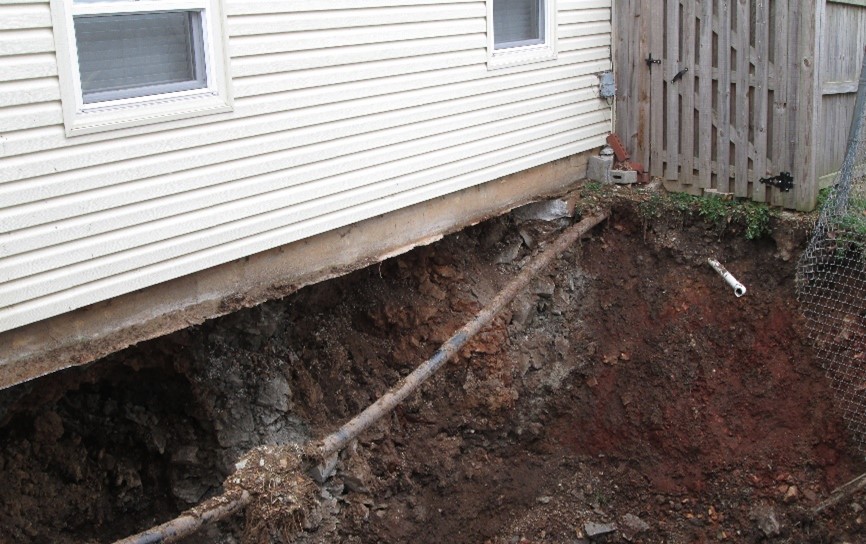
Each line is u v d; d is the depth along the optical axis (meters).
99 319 5.98
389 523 7.93
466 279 9.09
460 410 8.60
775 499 8.39
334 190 7.25
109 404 7.22
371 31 7.30
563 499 9.02
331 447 6.45
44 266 5.52
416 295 8.75
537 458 9.16
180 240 6.23
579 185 10.21
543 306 9.54
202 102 6.18
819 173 9.27
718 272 9.12
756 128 9.25
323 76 6.98
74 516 7.00
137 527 7.33
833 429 8.30
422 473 8.29
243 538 6.71
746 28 9.14
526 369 9.06
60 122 5.48
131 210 5.92
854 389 8.26
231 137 6.42
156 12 5.91
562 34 9.51
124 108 5.78
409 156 7.89
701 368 8.92
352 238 7.64
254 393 7.55
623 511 8.95
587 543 8.77
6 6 5.15
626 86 10.27
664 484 8.83
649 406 9.02
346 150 7.29
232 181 6.48
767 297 8.89
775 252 9.04
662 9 9.80
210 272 6.59
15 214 5.35
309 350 8.04
